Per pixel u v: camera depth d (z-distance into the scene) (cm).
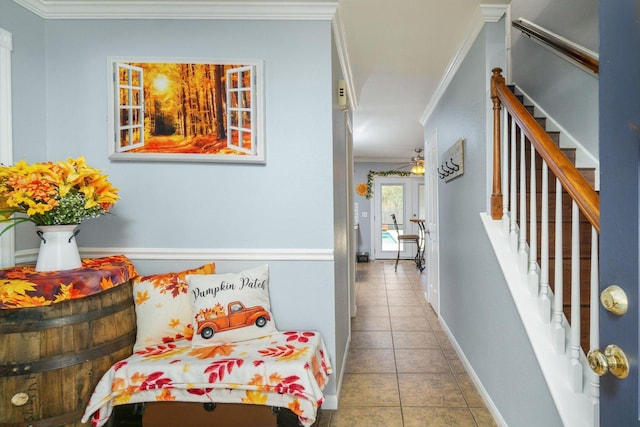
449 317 287
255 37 188
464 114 241
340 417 181
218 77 185
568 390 119
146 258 191
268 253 190
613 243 62
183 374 142
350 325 323
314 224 189
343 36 224
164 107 185
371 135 517
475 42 217
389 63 268
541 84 242
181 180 190
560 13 223
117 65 184
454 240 267
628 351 59
